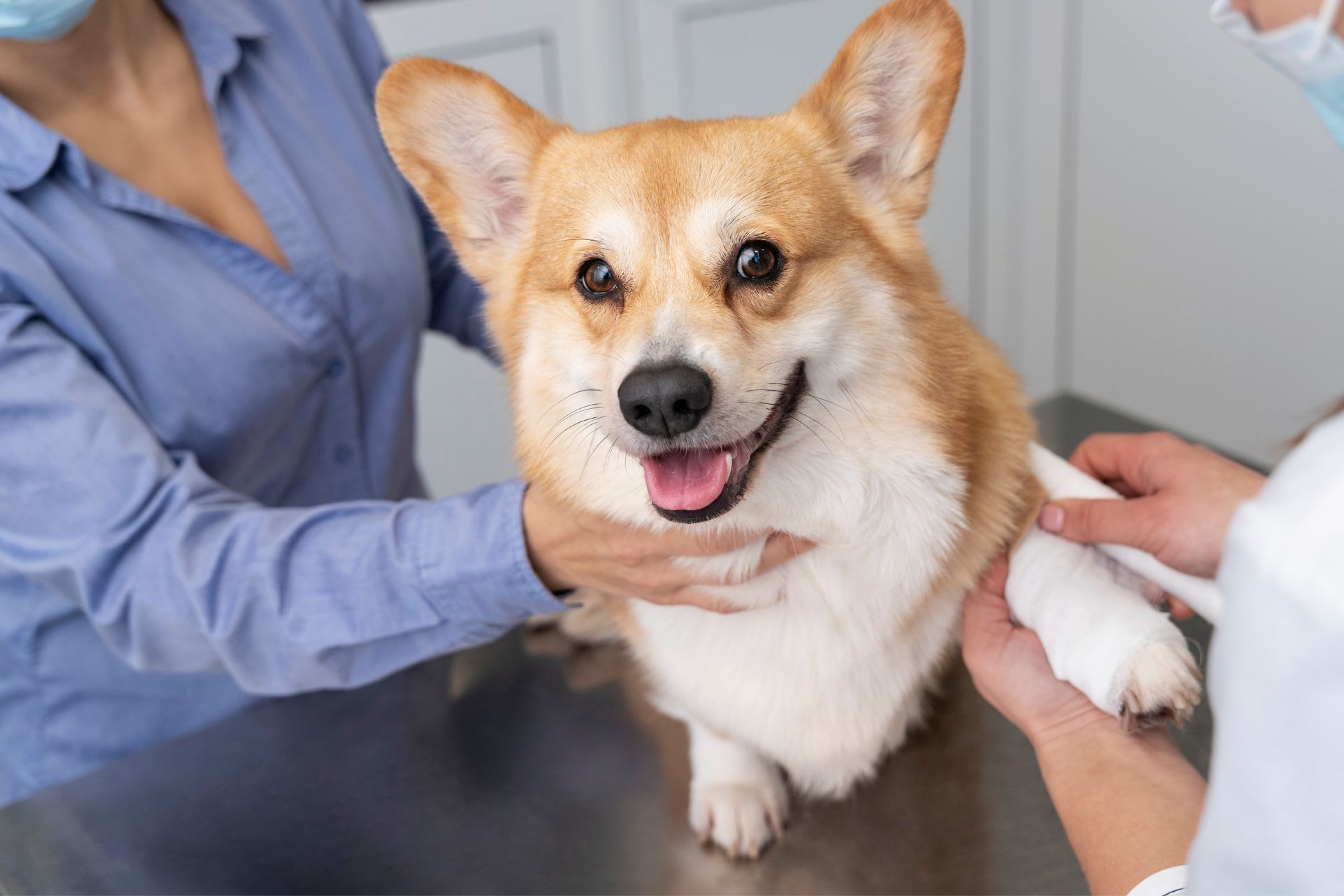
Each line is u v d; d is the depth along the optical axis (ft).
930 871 3.84
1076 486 4.35
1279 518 1.68
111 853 4.20
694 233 4.10
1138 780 3.25
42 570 4.30
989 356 4.72
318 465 5.81
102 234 4.77
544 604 4.21
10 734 5.44
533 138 4.64
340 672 4.42
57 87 4.90
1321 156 9.46
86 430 4.25
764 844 4.06
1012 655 3.88
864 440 4.07
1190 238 10.78
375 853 4.13
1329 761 1.58
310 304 5.31
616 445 3.92
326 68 5.74
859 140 4.56
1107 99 11.00
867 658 4.18
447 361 10.71
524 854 4.10
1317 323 9.98
